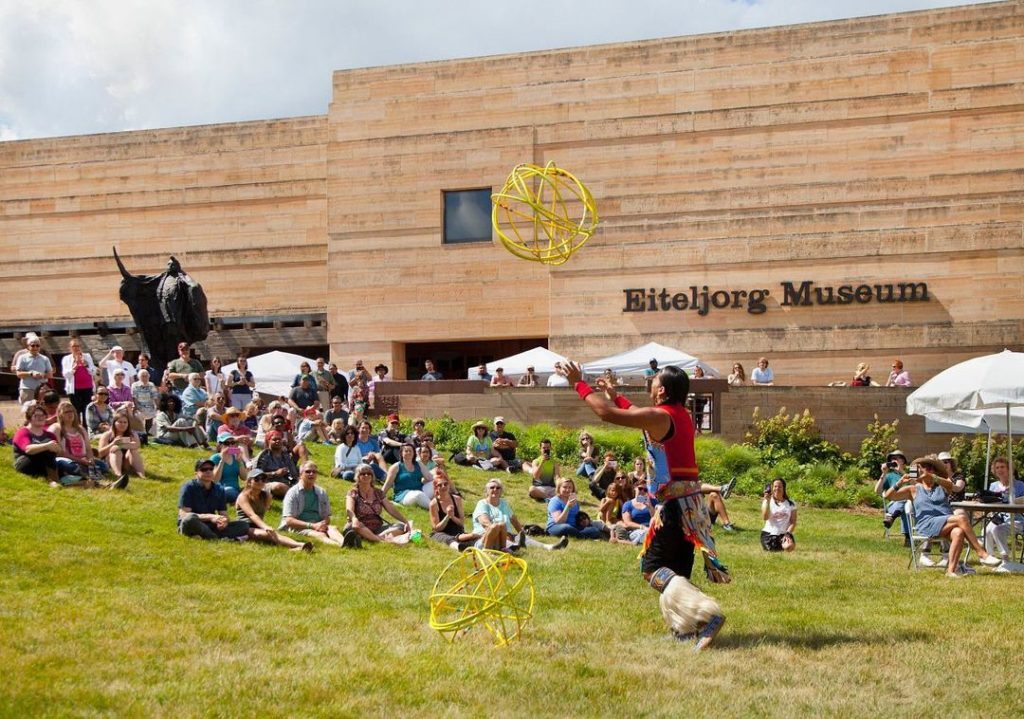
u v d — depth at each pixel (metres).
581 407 31.22
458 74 41.22
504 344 42.59
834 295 36.91
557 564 14.96
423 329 40.81
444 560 15.04
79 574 11.84
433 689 7.53
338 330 41.44
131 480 18.12
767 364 34.09
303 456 21.61
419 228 41.12
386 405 32.19
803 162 38.06
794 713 7.01
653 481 8.87
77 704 7.04
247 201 45.56
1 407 27.31
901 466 21.11
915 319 36.22
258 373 34.25
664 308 38.06
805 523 23.45
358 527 16.09
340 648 8.73
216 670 7.96
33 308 47.22
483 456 26.30
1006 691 7.55
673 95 39.31
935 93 37.19
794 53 38.53
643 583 13.03
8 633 8.88
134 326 46.12
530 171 9.25
